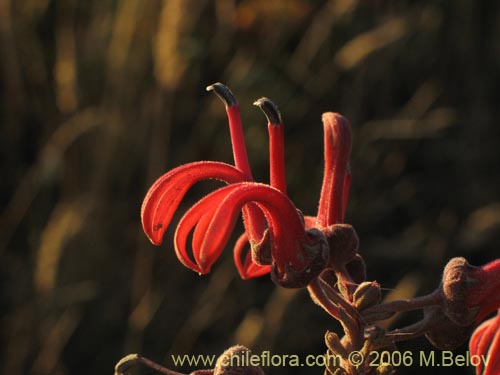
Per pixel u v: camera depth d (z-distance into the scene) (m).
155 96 5.54
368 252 5.63
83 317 5.46
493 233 5.39
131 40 5.59
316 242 1.68
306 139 5.88
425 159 6.16
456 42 6.27
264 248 1.68
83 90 5.75
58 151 5.40
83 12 5.96
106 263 5.44
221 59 5.85
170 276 5.52
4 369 5.24
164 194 1.67
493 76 6.30
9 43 5.62
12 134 5.86
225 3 5.71
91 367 5.41
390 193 5.91
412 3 6.46
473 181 6.00
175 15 5.11
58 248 5.16
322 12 5.73
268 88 5.73
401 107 6.37
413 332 1.79
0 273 5.67
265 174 5.70
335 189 1.87
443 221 5.73
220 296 5.32
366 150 5.89
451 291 1.75
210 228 1.44
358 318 1.73
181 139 5.79
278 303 4.99
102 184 5.51
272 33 5.81
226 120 5.65
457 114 6.08
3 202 5.93
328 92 5.91
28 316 5.23
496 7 6.34
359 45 5.51
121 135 5.54
